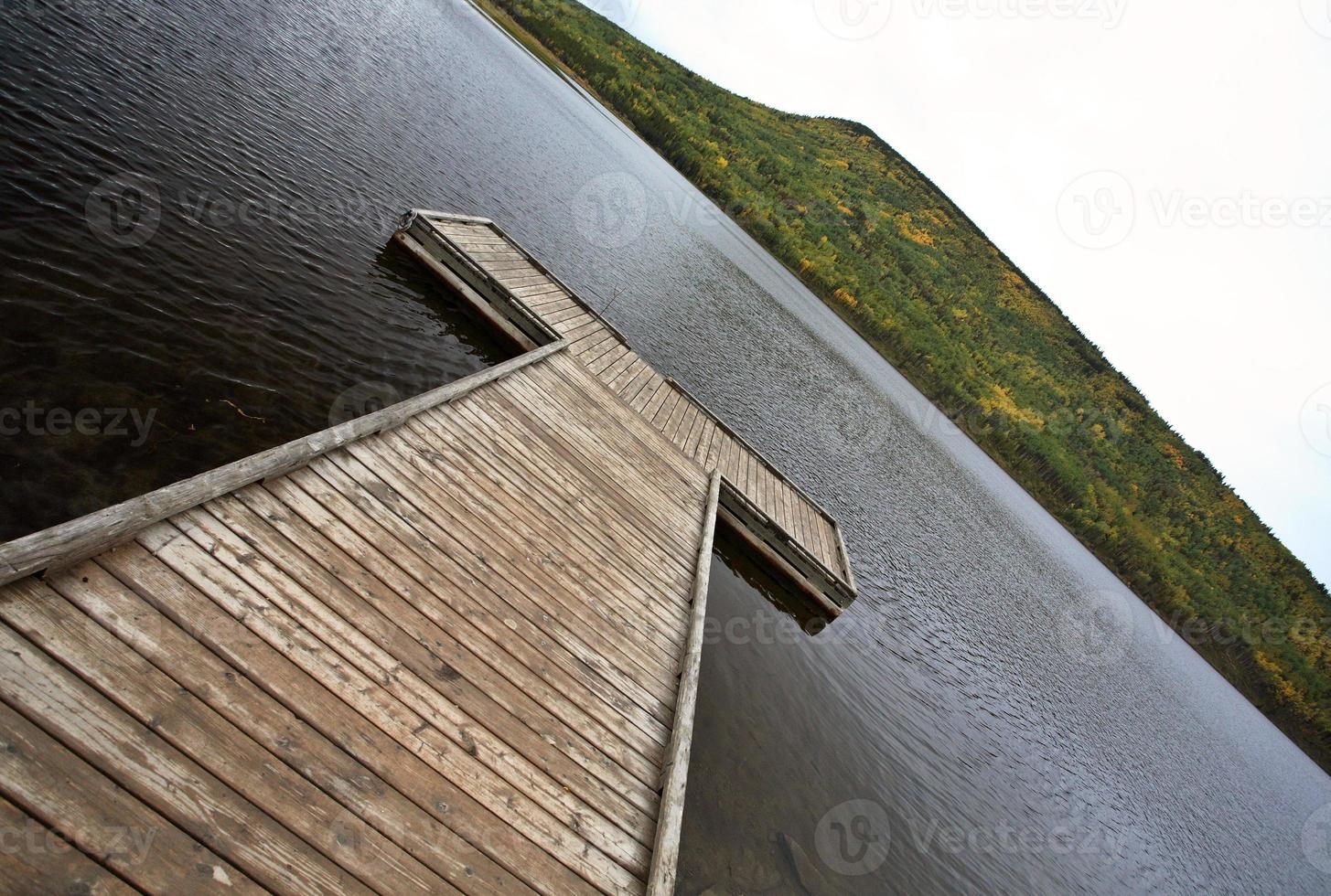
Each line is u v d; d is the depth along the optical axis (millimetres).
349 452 5719
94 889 2467
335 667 3953
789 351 34594
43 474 4945
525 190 25203
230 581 3891
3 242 6637
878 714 11164
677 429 13633
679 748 5445
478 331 12484
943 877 8477
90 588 3289
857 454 27031
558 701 5164
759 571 13391
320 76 18953
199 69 13734
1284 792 27594
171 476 5629
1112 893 10930
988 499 40750
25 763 2588
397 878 3283
